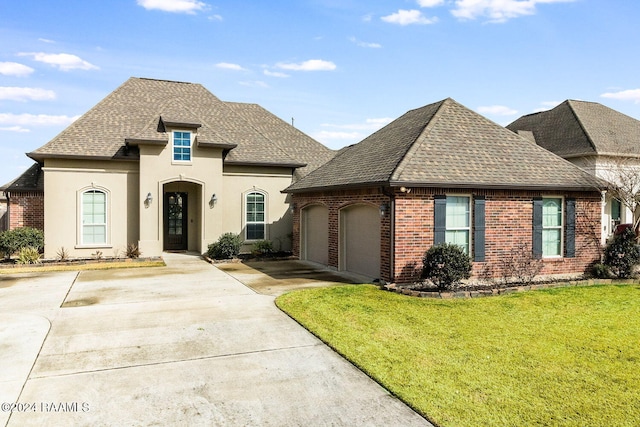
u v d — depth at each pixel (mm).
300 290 11516
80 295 11062
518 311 9547
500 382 5840
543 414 4973
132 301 10438
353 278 13586
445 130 14250
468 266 11305
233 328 8258
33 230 17219
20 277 13742
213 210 19141
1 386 5668
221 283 12805
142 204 18031
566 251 13656
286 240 21141
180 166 18547
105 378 5969
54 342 7406
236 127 22016
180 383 5832
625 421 4816
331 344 7289
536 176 13219
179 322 8648
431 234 12008
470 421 4809
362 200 13422
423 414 4984
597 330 8234
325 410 5113
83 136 18344
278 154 21203
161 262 16844
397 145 14273
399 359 6652
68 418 4883
